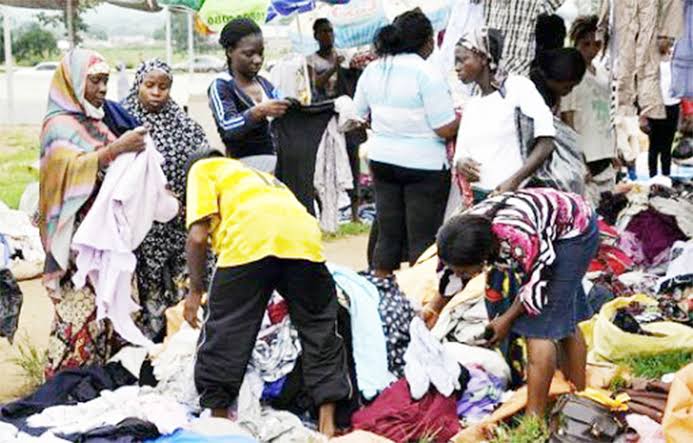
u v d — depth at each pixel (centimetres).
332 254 1204
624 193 1019
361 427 609
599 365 692
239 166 623
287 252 592
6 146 2316
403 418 607
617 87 927
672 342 720
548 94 787
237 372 596
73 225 698
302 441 583
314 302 610
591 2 962
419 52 814
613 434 552
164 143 753
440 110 796
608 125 973
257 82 824
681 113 1333
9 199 1647
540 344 587
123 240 698
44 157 704
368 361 644
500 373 664
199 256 612
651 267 979
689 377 541
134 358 696
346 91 1359
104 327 716
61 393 661
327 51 1344
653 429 568
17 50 3775
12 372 771
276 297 658
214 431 571
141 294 750
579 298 624
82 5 1855
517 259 566
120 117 737
